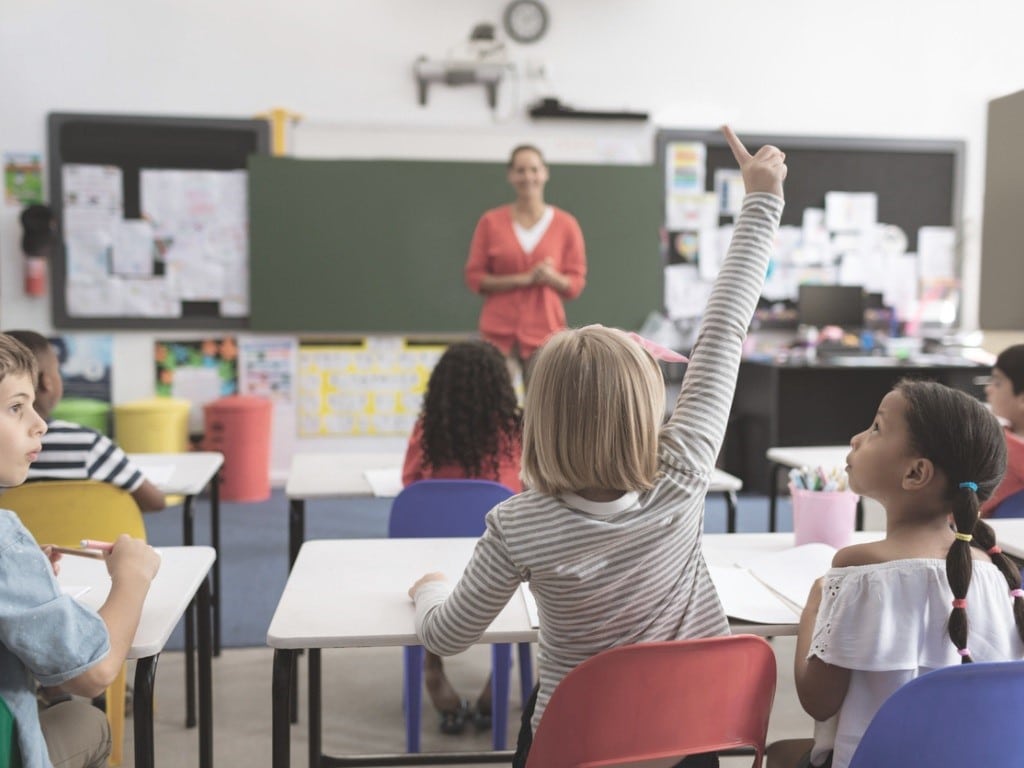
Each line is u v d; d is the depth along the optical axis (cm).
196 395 535
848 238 569
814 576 163
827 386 551
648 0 544
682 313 561
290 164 526
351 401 548
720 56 552
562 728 117
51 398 222
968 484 121
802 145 559
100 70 511
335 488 243
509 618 143
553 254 426
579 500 117
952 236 576
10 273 513
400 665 285
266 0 521
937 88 568
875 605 121
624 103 548
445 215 538
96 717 144
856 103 564
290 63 525
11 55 504
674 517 119
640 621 118
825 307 551
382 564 171
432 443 230
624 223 549
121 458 225
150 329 527
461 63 526
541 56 540
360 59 529
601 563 116
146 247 523
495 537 120
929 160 571
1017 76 573
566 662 121
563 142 545
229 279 532
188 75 518
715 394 129
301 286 532
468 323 545
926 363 520
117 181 517
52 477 220
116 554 135
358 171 531
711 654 116
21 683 115
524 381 427
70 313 520
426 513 211
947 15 566
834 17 558
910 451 125
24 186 509
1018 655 125
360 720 247
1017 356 228
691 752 122
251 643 302
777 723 248
